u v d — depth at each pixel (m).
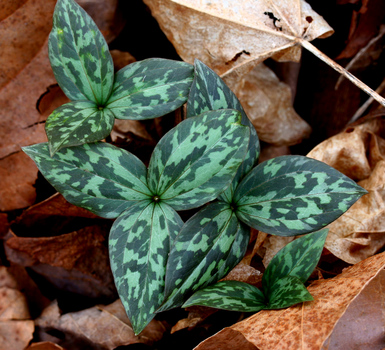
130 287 0.61
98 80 0.64
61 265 0.74
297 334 0.60
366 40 0.77
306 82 0.81
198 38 0.72
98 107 0.65
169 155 0.62
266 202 0.63
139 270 0.62
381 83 0.77
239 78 0.73
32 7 0.72
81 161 0.62
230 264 0.64
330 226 0.71
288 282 0.63
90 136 0.62
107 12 0.77
